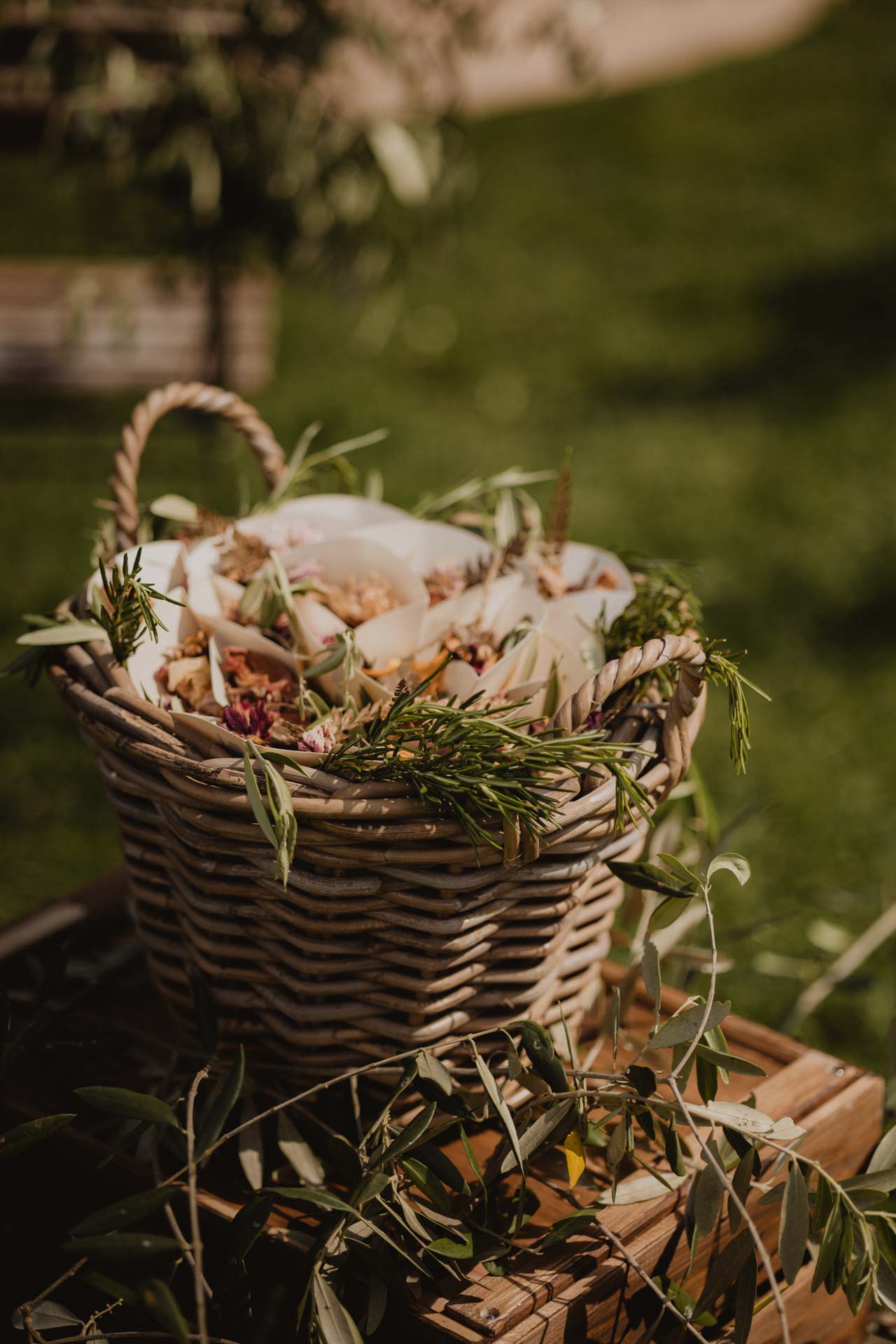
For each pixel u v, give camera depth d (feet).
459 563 5.07
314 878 4.37
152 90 8.82
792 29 39.06
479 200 25.36
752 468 14.62
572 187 26.32
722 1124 4.41
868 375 17.24
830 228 23.52
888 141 28.84
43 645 4.72
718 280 21.16
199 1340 4.42
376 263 10.07
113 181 9.57
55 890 8.21
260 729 4.57
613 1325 4.47
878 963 7.70
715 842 5.39
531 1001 4.63
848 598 11.92
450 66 10.16
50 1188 4.79
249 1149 4.55
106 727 4.50
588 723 4.66
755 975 7.49
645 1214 4.54
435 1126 4.49
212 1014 4.62
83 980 5.22
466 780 4.27
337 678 4.72
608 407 16.49
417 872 4.37
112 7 8.77
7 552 12.09
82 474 13.79
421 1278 4.39
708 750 9.84
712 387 17.04
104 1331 4.67
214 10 9.10
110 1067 4.96
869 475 14.40
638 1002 5.19
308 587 4.86
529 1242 4.49
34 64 8.66
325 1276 4.31
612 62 35.58
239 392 14.10
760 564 12.47
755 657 11.05
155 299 13.34
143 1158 4.67
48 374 13.42
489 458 14.78
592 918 4.72
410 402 16.48
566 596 4.95
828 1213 4.35
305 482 5.57
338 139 9.21
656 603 4.89
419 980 4.48
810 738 10.02
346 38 9.59
